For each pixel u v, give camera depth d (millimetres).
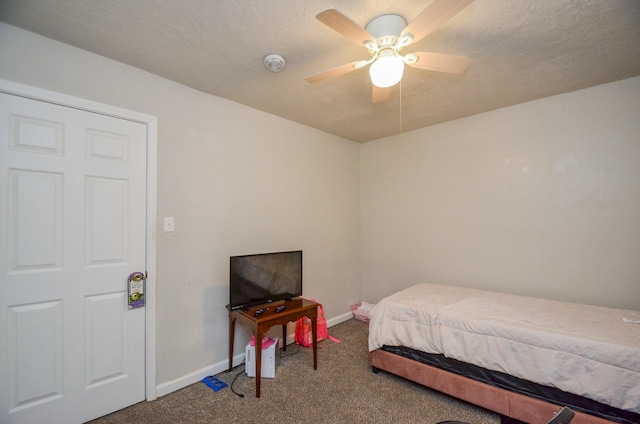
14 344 1650
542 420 1686
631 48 1877
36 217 1720
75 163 1847
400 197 3682
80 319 1853
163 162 2211
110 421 1870
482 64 2062
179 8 1492
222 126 2570
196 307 2373
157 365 2148
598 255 2430
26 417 1669
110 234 1971
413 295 2641
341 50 1876
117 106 1996
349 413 1959
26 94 1677
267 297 2594
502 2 1463
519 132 2797
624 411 1495
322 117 3082
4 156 1630
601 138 2414
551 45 1839
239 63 2027
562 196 2588
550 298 2637
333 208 3668
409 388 2254
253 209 2795
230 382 2338
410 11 1523
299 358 2754
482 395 1894
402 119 3170
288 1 1448
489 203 2984
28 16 1560
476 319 1991
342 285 3783
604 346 1562
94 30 1676
